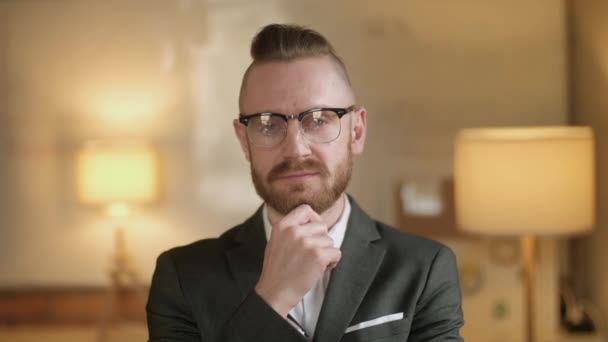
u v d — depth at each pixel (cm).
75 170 409
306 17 393
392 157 388
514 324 371
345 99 137
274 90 134
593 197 319
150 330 149
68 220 410
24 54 408
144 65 405
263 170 135
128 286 402
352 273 144
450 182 384
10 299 411
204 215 404
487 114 387
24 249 411
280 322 129
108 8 405
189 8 402
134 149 382
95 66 407
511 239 372
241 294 144
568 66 393
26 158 410
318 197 134
